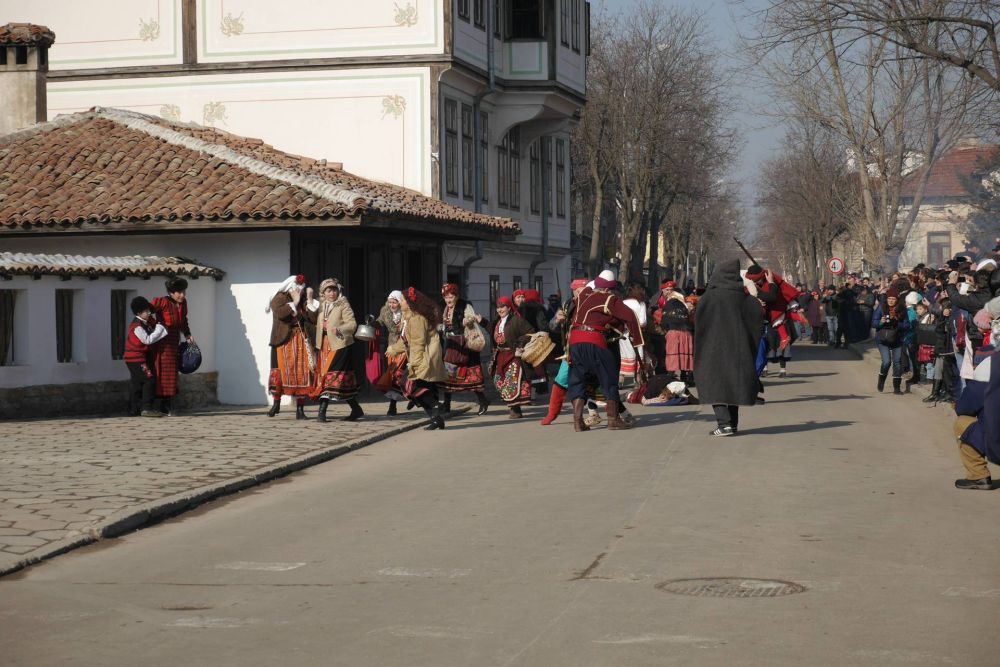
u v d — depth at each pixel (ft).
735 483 37.93
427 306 55.88
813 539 29.04
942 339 63.82
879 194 153.38
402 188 93.66
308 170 81.15
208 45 97.40
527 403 60.64
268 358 68.08
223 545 30.01
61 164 74.84
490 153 109.50
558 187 130.31
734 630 21.03
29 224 67.10
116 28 98.53
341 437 50.75
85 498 34.99
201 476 39.50
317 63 96.17
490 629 21.39
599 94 182.80
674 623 21.57
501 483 39.11
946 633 20.67
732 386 49.73
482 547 28.84
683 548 28.14
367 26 95.91
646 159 184.55
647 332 75.97
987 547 28.02
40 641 21.21
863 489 36.65
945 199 241.35
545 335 60.29
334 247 73.10
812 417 59.52
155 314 59.88
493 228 89.35
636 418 59.21
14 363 57.82
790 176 293.64
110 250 69.67
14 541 29.40
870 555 27.20
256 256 68.28
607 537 29.66
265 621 22.40
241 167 73.05
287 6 96.53
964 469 41.04
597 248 180.65
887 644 20.02
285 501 36.68
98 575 26.73
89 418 58.80
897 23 80.43
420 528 31.58
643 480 38.88
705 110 188.96
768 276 63.77
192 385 66.49
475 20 101.40
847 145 150.41
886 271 152.46
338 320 57.06
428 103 95.30
